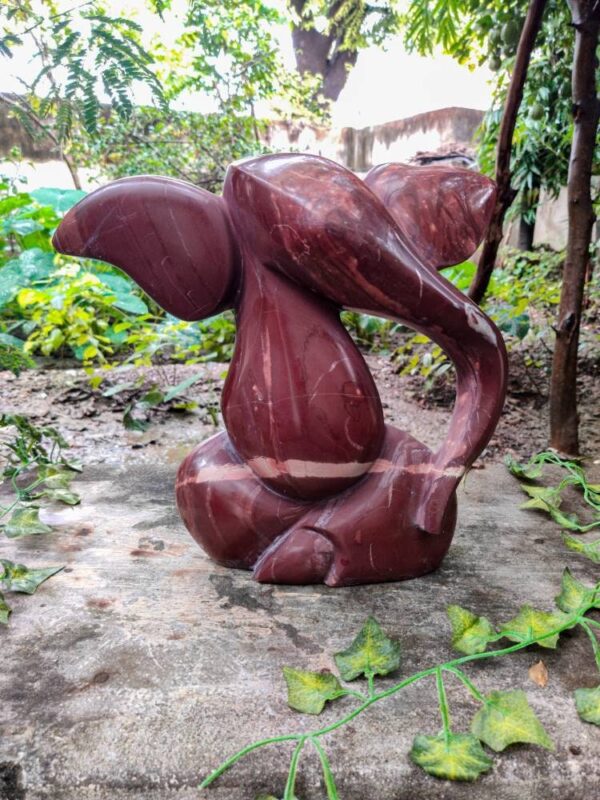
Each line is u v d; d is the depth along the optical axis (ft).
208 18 13.96
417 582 3.58
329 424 3.23
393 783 2.30
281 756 2.36
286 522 3.50
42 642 3.00
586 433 6.50
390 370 8.49
